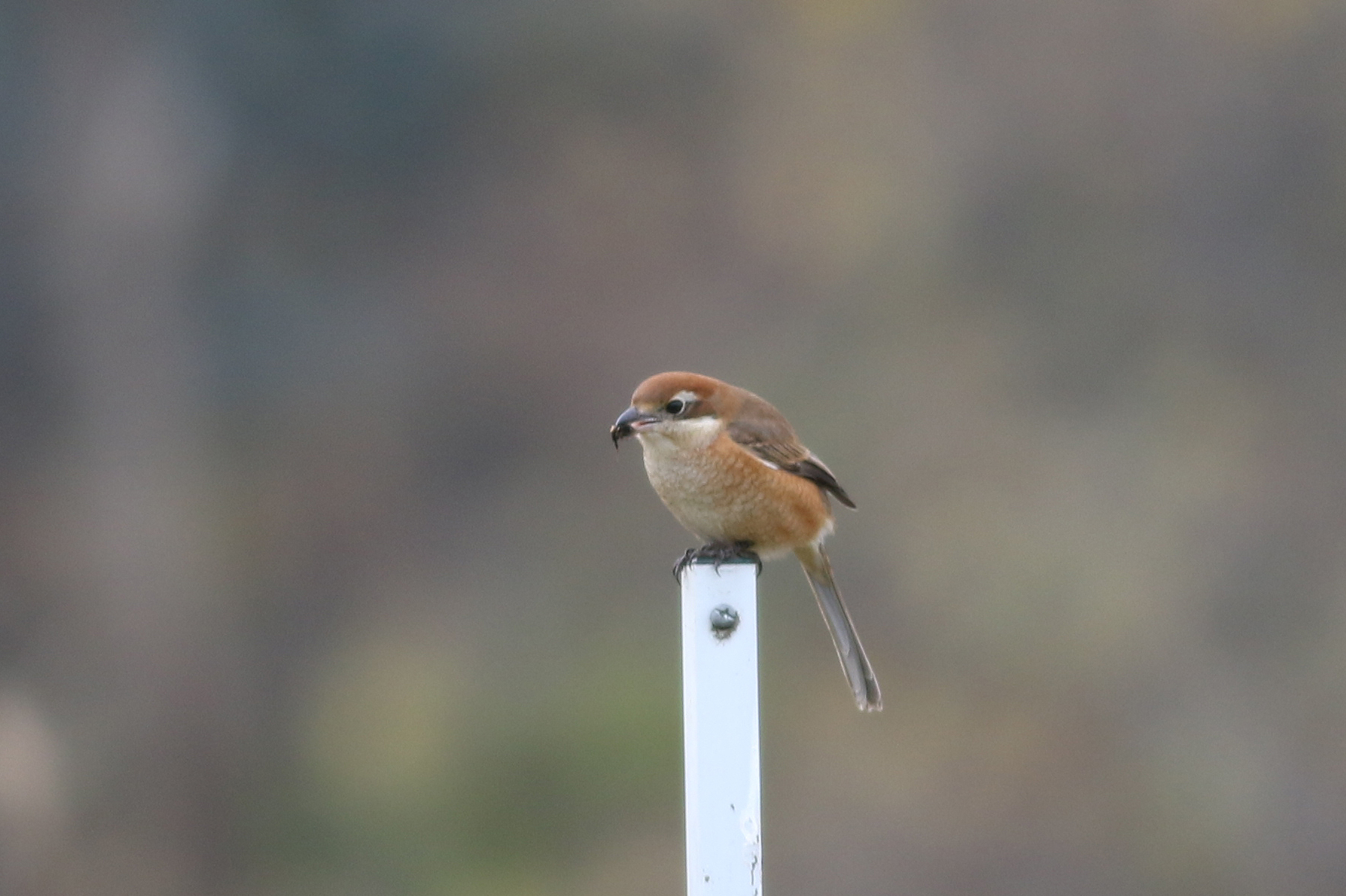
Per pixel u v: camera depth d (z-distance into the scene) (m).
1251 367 18.81
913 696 16.45
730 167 20.02
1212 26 19.38
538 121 20.02
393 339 19.44
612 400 19.00
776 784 15.78
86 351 18.28
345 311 19.47
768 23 20.33
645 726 15.68
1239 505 17.89
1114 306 18.88
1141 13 19.44
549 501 18.59
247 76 19.03
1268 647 17.33
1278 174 19.23
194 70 18.80
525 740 15.76
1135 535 17.47
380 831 15.95
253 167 19.20
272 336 19.09
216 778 17.34
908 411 18.28
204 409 18.78
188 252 18.75
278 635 18.38
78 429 18.30
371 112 19.55
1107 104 19.34
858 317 18.95
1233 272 19.03
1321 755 16.80
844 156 19.70
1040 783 16.00
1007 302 18.94
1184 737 16.44
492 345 19.34
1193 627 17.17
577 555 18.02
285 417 19.03
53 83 18.45
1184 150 19.27
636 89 20.19
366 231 19.64
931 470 17.89
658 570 17.66
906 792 15.80
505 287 19.61
